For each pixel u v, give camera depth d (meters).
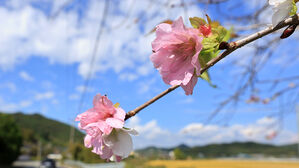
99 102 0.12
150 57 0.11
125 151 0.12
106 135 0.12
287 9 0.11
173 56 0.10
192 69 0.10
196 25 0.11
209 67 0.10
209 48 0.10
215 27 0.11
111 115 0.12
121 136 0.12
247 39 0.10
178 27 0.10
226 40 0.11
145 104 0.11
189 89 0.10
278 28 0.11
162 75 0.10
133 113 0.12
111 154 0.12
